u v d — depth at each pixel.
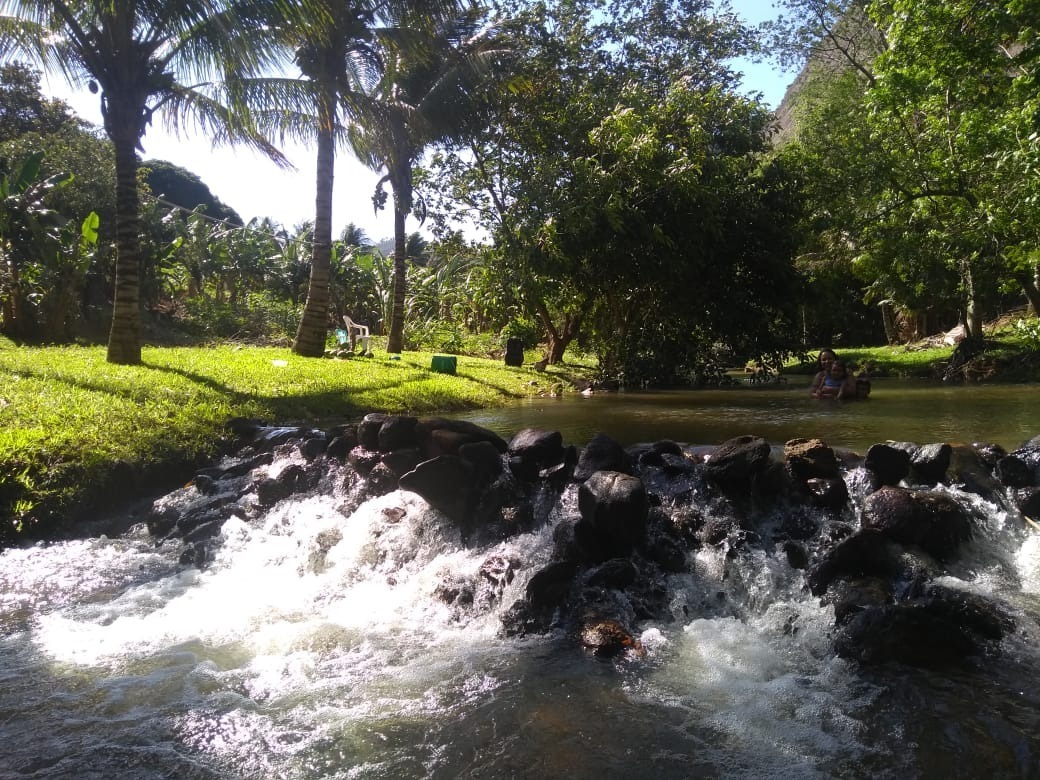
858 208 18.55
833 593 4.04
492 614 4.20
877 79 15.87
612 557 4.43
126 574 5.10
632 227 14.72
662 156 14.78
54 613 4.44
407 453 5.77
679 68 20.09
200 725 3.17
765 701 3.26
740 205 15.90
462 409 10.93
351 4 13.73
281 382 10.69
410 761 2.89
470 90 15.95
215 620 4.33
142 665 3.75
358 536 5.32
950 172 16.62
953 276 18.44
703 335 16.91
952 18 12.96
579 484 5.04
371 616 4.38
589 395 13.20
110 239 23.27
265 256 33.44
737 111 16.80
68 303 19.56
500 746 2.97
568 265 14.86
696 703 3.27
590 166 15.14
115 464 6.40
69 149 25.12
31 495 5.77
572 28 18.67
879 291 22.12
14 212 18.44
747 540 4.55
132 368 10.81
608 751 2.92
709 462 5.06
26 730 3.13
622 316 17.38
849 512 4.82
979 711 3.11
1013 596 4.12
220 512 5.97
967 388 13.02
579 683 3.46
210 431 7.59
